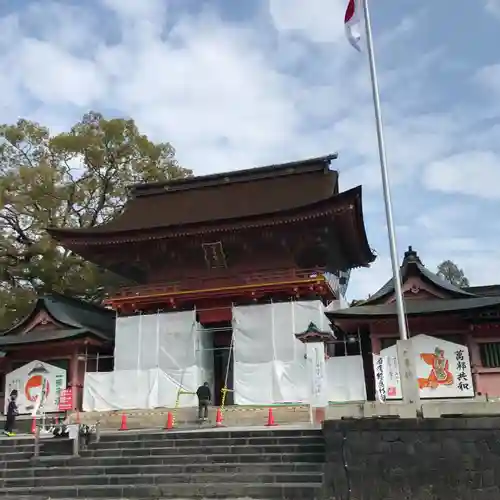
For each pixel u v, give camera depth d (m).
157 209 43.53
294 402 32.06
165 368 35.06
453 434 14.38
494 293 36.38
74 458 21.17
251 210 39.69
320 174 42.31
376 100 19.94
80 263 48.34
